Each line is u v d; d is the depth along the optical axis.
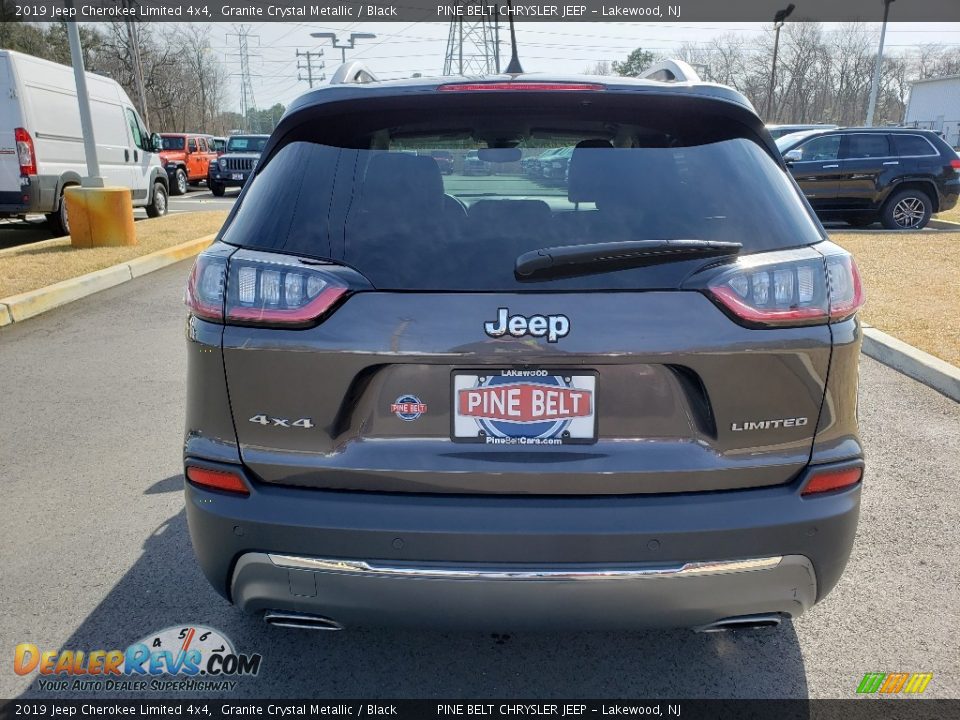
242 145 27.59
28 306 7.12
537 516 1.80
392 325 1.79
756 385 1.83
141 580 2.87
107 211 10.42
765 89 70.69
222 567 1.95
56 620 2.63
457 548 1.81
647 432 1.84
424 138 2.20
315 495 1.86
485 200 1.95
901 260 9.51
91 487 3.67
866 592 2.77
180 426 4.46
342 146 2.07
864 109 73.19
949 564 2.95
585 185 1.98
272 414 1.87
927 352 5.37
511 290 1.79
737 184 1.99
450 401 1.82
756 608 1.91
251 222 1.99
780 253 1.87
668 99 2.08
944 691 2.27
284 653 2.47
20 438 4.28
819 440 1.91
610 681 2.32
